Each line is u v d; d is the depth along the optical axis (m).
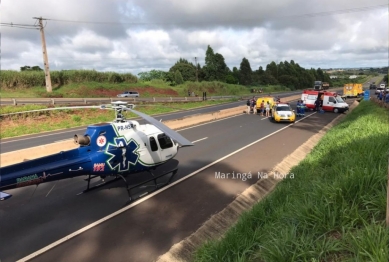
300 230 4.93
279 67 130.75
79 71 60.25
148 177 10.84
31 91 47.69
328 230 4.65
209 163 12.61
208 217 7.70
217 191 9.44
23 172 7.16
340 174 6.57
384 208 4.73
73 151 8.21
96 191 9.57
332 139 13.72
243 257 4.69
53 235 6.85
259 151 14.64
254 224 6.25
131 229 7.12
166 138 10.73
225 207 8.27
